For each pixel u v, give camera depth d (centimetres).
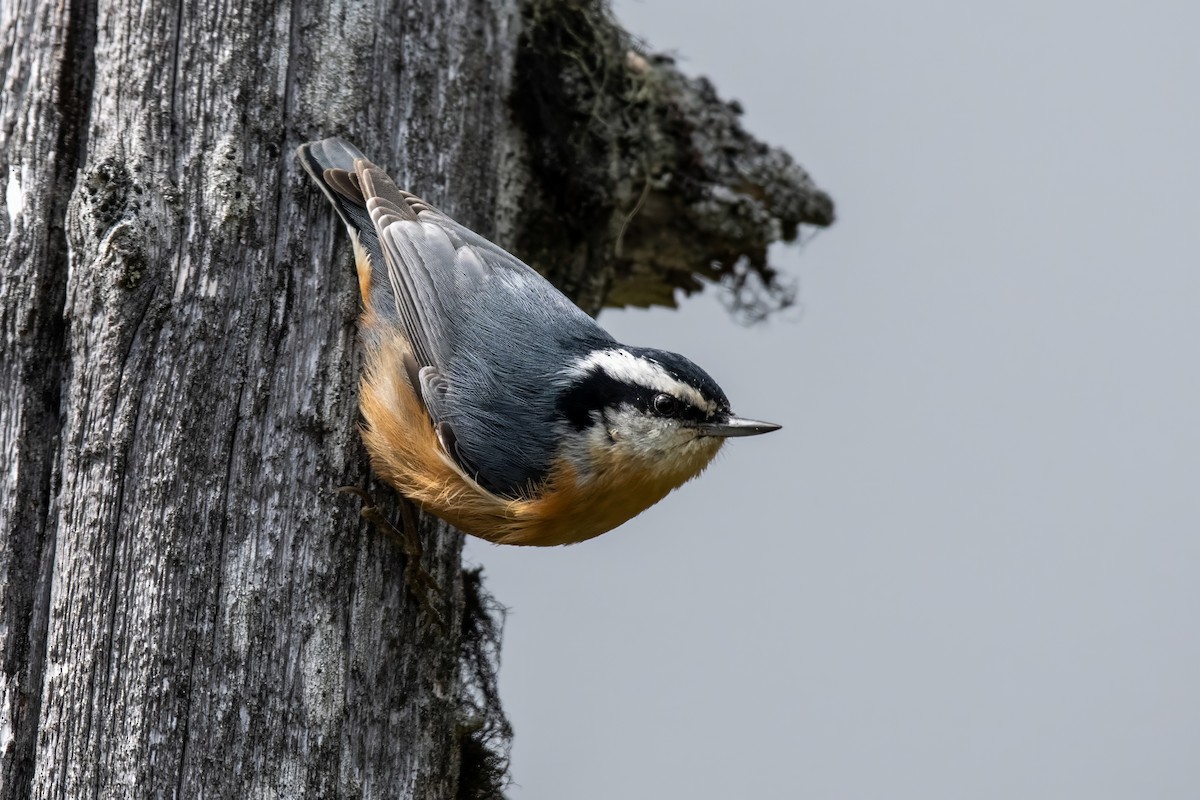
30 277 700
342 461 760
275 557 714
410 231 785
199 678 670
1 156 721
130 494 676
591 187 1066
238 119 755
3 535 666
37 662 655
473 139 914
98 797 638
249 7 773
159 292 703
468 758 837
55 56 734
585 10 1054
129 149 722
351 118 806
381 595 763
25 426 682
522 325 810
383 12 839
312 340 758
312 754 700
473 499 790
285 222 761
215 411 708
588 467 802
